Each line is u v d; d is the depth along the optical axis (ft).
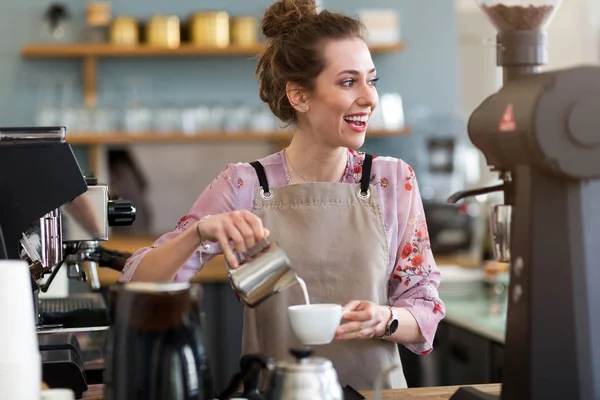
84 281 9.20
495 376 11.73
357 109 7.43
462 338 13.15
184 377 5.04
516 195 5.49
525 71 5.56
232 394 5.37
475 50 25.64
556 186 5.34
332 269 7.43
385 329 7.15
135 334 5.04
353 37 7.46
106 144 21.68
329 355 7.36
